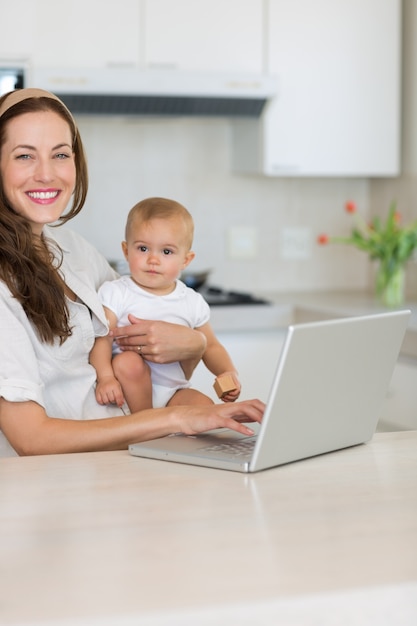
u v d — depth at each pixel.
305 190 4.51
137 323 2.21
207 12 3.83
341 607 1.02
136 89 3.73
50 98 1.98
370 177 4.57
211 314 3.70
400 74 4.21
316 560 1.11
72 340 2.02
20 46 3.65
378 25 4.05
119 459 1.60
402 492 1.40
